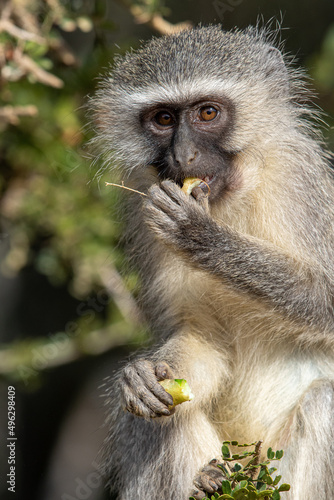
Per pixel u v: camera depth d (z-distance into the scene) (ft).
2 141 44.11
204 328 34.37
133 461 35.35
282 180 33.06
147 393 29.35
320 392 31.81
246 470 26.63
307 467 31.07
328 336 31.96
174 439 33.58
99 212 45.85
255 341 33.73
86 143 38.99
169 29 40.32
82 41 54.90
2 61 38.14
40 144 43.78
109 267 44.47
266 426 33.47
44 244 54.65
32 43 38.29
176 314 34.99
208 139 32.68
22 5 39.68
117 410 37.04
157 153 34.17
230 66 33.37
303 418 31.58
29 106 40.75
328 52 43.29
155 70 33.76
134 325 42.75
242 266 30.45
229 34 35.40
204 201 30.83
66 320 67.10
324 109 43.75
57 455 64.03
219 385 33.55
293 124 34.68
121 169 36.17
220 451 33.01
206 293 33.78
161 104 33.37
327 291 32.07
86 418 65.21
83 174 43.62
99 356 63.82
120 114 35.09
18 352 48.52
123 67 35.60
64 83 42.63
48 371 62.39
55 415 65.51
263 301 30.81
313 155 34.12
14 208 46.88
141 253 36.78
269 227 32.76
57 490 62.44
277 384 33.53
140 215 36.27
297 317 31.09
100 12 40.42
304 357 33.47
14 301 66.03
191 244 29.96
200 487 29.53
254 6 52.31
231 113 32.94
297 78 38.11
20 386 55.42
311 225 32.96
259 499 25.11
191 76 32.96
